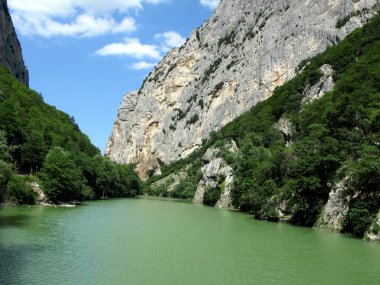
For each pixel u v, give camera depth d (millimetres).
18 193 80438
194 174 186500
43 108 153125
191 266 34281
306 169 62062
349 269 33812
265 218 71562
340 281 30375
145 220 66938
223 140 143750
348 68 114562
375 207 48938
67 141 136500
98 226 56281
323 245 44406
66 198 96688
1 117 103250
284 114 134875
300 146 70875
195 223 64688
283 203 68875
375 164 48250
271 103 168000
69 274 30641
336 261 36594
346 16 177750
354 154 58594
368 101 68688
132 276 30734
